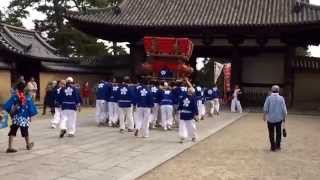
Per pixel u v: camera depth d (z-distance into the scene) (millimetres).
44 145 14648
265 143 16297
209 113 28250
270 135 14680
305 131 20609
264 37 35094
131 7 37969
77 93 16906
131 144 15453
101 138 16766
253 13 35188
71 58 38875
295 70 36438
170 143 15875
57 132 18031
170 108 20141
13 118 13250
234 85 35844
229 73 40094
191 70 25688
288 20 32750
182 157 13289
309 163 12570
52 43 53000
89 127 20359
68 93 16750
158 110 21188
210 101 28062
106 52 55375
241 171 11367
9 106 13148
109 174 10641
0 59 30281
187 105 15992
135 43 37844
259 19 33875
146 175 10727
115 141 16062
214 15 35625
